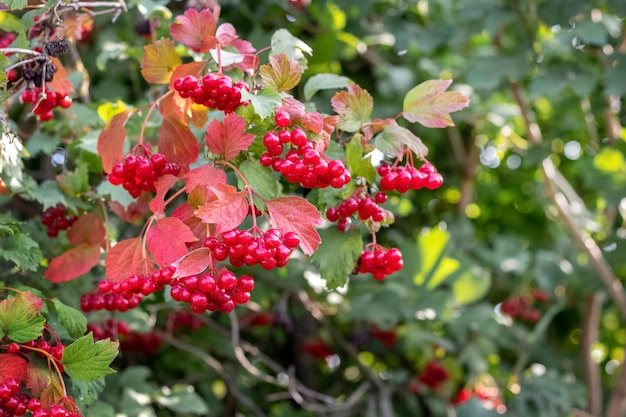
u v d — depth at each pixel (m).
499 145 2.12
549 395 1.81
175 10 1.50
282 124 1.06
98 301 1.18
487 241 2.45
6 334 1.08
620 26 1.79
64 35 1.27
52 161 1.42
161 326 1.77
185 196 1.36
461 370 1.87
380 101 1.84
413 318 1.76
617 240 1.97
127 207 1.21
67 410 1.08
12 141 1.14
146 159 1.10
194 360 1.84
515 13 1.64
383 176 1.12
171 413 1.75
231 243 1.03
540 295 2.07
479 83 1.66
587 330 2.06
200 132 1.21
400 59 2.01
